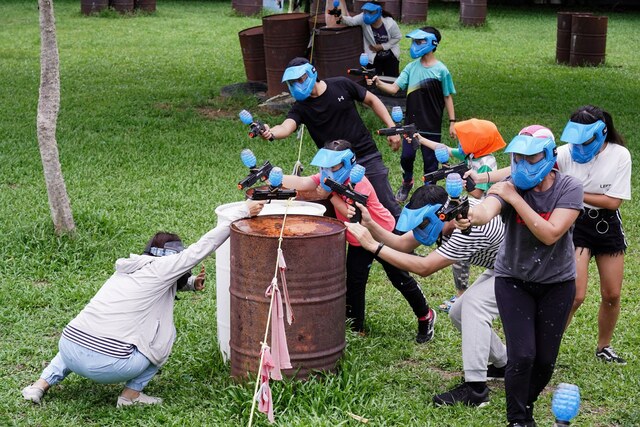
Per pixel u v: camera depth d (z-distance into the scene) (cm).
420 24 2791
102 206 941
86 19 2753
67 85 1686
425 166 1015
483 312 547
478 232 537
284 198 537
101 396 563
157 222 898
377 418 527
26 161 1131
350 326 664
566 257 488
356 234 530
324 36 1346
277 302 514
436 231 500
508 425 505
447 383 588
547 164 457
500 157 1198
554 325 494
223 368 593
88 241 827
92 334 531
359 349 627
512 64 2080
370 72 934
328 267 538
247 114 678
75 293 720
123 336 532
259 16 2916
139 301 536
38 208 926
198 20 2803
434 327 687
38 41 2253
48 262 791
